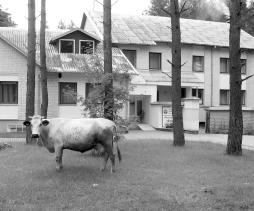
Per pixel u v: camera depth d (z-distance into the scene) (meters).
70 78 29.53
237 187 9.63
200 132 31.38
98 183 9.87
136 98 34.12
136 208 7.90
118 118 14.80
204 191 9.23
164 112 31.00
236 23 15.17
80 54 30.36
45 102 20.62
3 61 28.55
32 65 19.17
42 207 7.93
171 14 18.00
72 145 10.67
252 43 39.81
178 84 17.95
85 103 14.84
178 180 10.39
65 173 10.81
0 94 28.61
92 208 7.87
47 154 14.64
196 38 37.81
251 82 40.03
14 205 8.02
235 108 15.30
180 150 16.14
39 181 10.03
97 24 35.72
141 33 35.84
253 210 7.97
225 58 39.03
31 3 19.12
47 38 32.62
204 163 13.07
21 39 30.89
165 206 8.07
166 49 36.03
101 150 11.20
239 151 15.29
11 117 28.69
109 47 15.66
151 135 26.00
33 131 10.63
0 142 18.91
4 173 11.10
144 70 34.97
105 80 14.51
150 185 9.78
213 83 38.41
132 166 12.15
